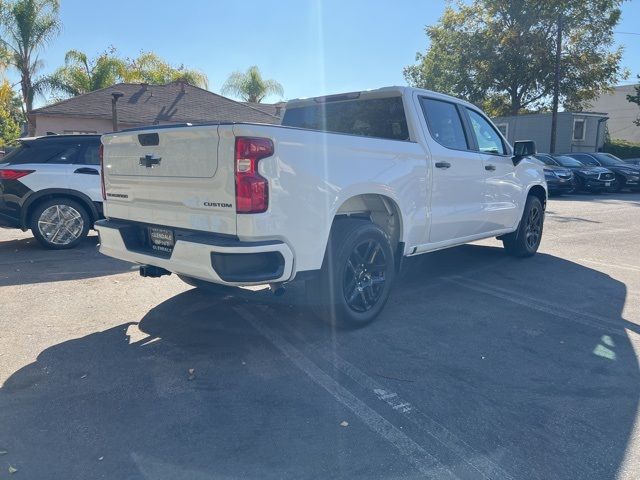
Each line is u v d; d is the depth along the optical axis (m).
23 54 27.36
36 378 3.85
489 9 34.72
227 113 25.47
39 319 5.09
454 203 5.91
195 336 4.67
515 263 7.52
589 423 3.32
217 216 3.93
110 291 6.03
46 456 2.94
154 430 3.19
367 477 2.78
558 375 3.97
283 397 3.59
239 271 3.81
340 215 4.96
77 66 28.59
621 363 4.19
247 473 2.80
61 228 8.35
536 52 33.38
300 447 3.03
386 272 4.96
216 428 3.21
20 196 7.99
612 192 21.25
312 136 4.13
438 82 37.94
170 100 25.08
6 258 7.72
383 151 4.83
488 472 2.83
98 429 3.20
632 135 48.06
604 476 2.81
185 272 4.10
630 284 6.46
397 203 5.00
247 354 4.29
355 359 4.21
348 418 3.34
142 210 4.60
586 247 8.82
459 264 7.43
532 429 3.24
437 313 5.31
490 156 6.53
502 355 4.32
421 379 3.88
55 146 8.34
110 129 22.92
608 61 35.03
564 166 20.44
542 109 37.81
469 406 3.50
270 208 3.83
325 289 4.49
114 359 4.18
